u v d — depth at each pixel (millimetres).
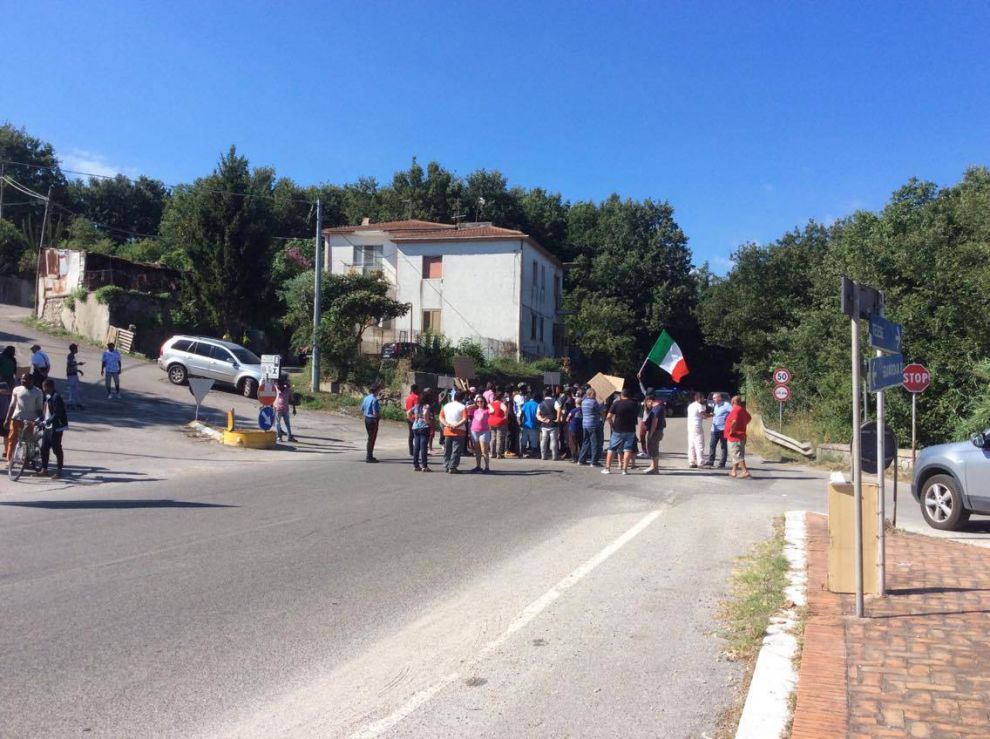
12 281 53938
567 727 4410
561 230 71125
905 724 4191
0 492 12008
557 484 15039
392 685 4984
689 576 7801
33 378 13492
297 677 5066
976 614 6105
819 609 6312
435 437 25203
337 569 7809
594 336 59125
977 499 10547
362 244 48188
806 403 32219
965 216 23391
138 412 23047
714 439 19203
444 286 45875
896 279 22094
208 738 4191
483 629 6117
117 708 4516
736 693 4898
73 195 73188
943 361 20625
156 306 39125
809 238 46156
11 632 5695
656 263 67562
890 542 9156
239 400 27891
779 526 10445
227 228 40000
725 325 48062
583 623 6289
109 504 11141
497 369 39438
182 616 6184
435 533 9773
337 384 33000
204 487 13133
